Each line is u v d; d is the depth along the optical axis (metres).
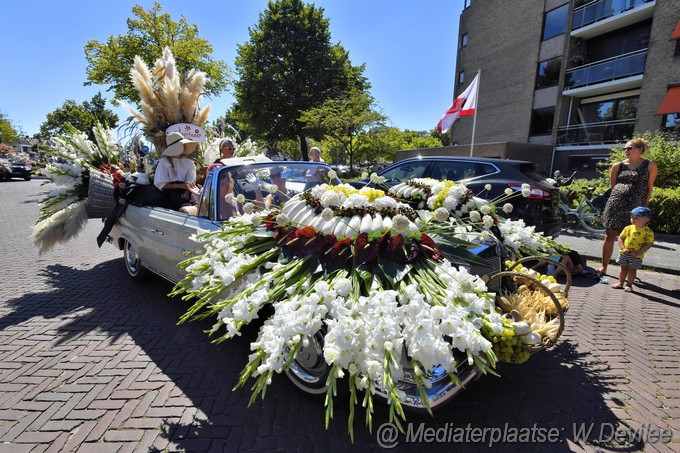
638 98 16.47
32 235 5.07
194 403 2.46
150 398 2.51
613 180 5.12
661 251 6.73
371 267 2.06
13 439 2.13
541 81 20.00
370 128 23.53
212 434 2.18
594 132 17.48
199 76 5.39
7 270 5.43
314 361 2.28
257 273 2.28
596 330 3.60
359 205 2.35
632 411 2.43
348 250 2.12
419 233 2.20
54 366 2.91
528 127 20.69
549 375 2.84
